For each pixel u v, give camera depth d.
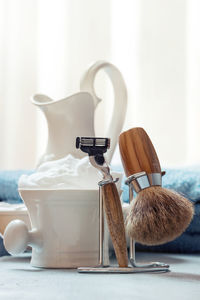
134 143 0.41
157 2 1.26
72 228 0.43
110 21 1.27
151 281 0.36
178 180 0.57
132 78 1.26
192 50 1.25
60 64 1.29
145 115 1.25
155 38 1.26
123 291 0.32
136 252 0.60
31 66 1.29
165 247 0.59
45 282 0.35
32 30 1.29
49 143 0.51
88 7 1.28
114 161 1.19
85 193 0.42
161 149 1.24
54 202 0.43
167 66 1.25
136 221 0.38
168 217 0.38
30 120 1.27
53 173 0.45
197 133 1.23
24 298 0.29
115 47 1.27
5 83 1.29
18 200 0.68
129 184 0.42
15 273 0.40
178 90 1.25
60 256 0.43
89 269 0.40
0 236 0.53
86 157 0.46
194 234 0.56
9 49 1.29
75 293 0.31
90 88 0.55
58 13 1.29
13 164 1.26
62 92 1.29
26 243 0.43
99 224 0.41
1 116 1.27
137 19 1.26
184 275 0.39
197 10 1.25
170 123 1.24
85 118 0.51
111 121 0.57
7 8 1.30
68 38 1.28
